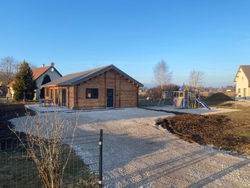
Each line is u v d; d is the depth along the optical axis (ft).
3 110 52.13
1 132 26.43
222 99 102.63
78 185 13.03
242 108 68.33
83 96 54.19
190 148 22.54
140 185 13.51
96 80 56.75
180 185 13.67
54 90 68.54
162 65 147.84
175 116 44.09
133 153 20.04
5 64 173.17
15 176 13.91
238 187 13.57
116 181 13.96
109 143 22.95
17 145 20.21
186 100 68.18
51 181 10.59
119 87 62.28
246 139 26.81
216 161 18.63
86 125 31.53
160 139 25.80
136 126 32.35
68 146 20.89
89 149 20.47
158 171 15.92
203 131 31.24
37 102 83.66
